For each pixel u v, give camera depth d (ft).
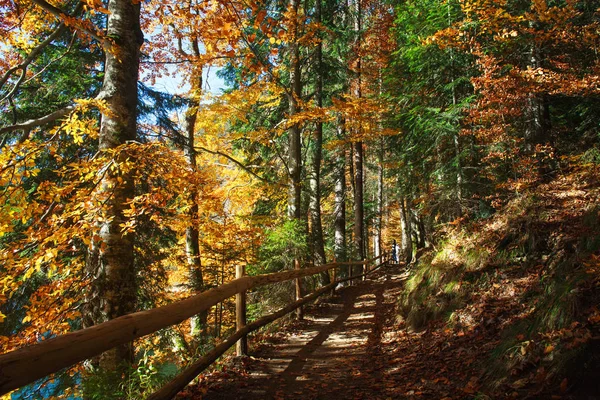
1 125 35.91
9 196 18.19
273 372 18.58
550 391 11.32
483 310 20.18
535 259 22.09
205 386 16.38
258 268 37.70
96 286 21.57
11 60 34.27
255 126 54.54
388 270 76.89
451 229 33.88
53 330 20.11
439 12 41.88
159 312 10.82
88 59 38.45
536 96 33.40
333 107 40.37
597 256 14.66
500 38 31.30
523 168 30.63
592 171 27.30
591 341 11.41
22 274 21.11
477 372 15.17
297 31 36.06
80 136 23.15
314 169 57.98
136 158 22.44
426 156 47.44
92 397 16.26
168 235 38.42
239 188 57.41
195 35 30.60
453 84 40.27
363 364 19.79
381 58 63.98
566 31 30.27
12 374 6.31
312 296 30.63
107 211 21.90
